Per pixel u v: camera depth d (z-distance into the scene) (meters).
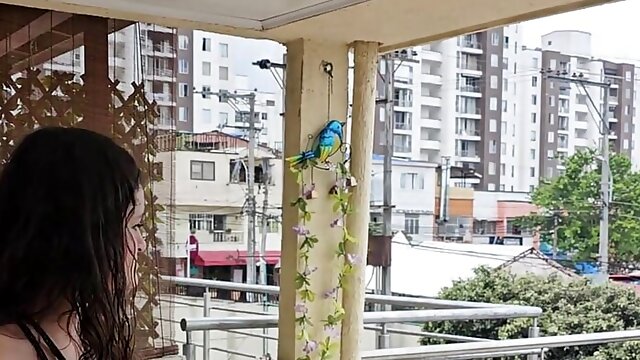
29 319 0.90
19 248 0.91
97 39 2.82
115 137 2.85
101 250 0.93
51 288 0.91
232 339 3.55
